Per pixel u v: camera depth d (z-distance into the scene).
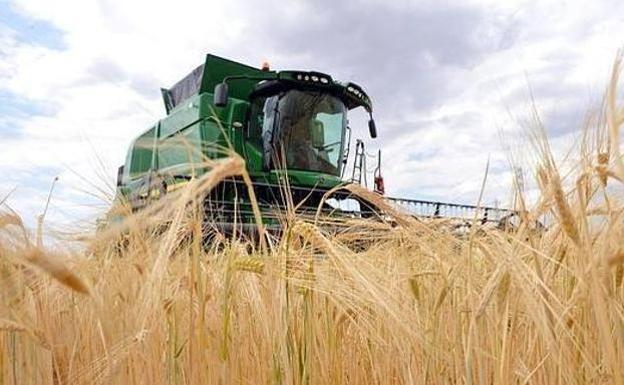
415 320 1.75
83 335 1.86
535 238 1.42
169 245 1.33
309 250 1.73
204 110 13.46
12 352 1.60
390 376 2.01
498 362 1.50
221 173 1.19
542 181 1.33
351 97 13.28
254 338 2.00
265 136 12.45
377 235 2.07
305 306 1.78
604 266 1.14
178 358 1.77
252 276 1.93
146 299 1.61
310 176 12.41
